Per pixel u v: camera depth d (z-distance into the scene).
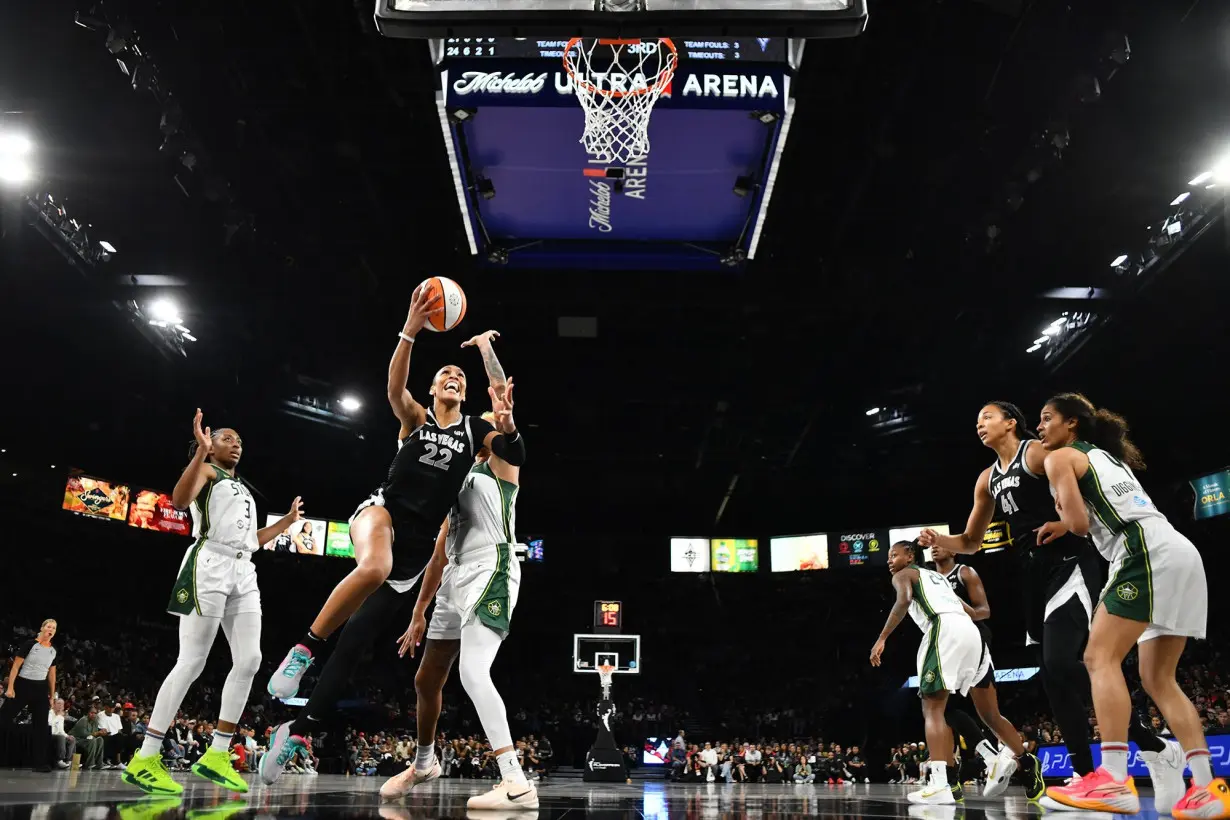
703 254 15.15
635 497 35.09
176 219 17.11
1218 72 12.93
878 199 16.80
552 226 14.55
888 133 14.91
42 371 21.89
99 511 24.25
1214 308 18.59
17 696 9.35
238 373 23.56
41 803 3.39
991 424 5.17
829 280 19.14
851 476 33.31
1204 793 3.42
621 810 4.05
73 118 14.25
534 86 10.35
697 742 34.12
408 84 13.87
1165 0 11.70
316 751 22.42
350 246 18.33
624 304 19.23
